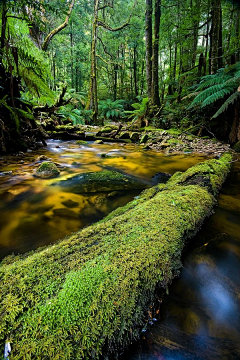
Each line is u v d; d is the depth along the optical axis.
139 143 6.51
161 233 1.14
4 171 3.03
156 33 8.92
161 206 1.49
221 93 4.99
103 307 0.69
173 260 1.02
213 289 0.96
